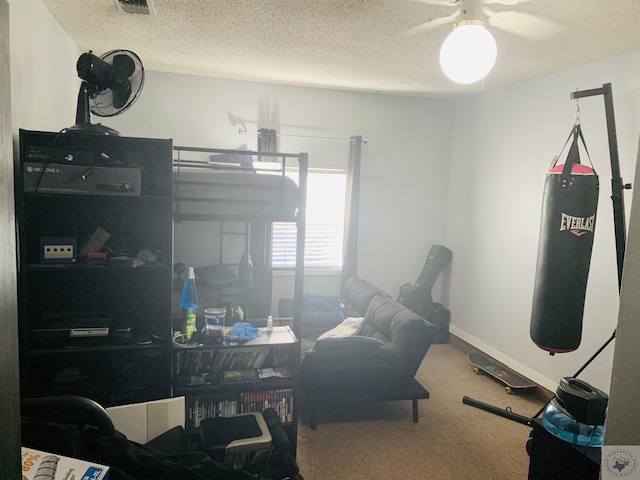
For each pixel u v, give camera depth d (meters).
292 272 4.32
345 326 3.43
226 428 2.11
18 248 2.02
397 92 4.20
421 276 4.47
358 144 4.17
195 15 2.39
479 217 4.11
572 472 1.85
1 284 0.56
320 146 4.23
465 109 4.34
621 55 2.76
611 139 2.33
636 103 2.66
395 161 4.45
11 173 0.58
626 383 0.93
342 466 2.43
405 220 4.55
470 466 2.45
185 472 1.50
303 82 3.92
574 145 2.42
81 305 2.47
